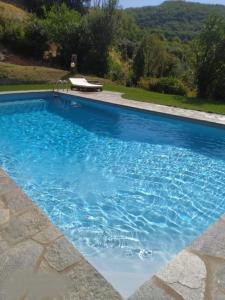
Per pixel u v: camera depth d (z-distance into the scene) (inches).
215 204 191.8
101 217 171.6
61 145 291.1
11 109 421.1
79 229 159.2
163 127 370.6
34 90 488.1
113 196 196.4
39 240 95.4
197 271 87.0
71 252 90.8
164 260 137.5
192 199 197.2
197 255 93.9
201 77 576.7
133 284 119.9
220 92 548.7
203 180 225.9
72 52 759.7
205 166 253.3
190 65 604.1
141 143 308.5
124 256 138.9
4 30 735.7
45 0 1103.0
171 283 82.2
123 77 868.0
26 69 589.6
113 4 763.4
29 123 360.5
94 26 768.9
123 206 184.9
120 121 390.3
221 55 550.6
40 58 764.0
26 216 107.4
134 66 1091.9
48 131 333.7
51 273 82.7
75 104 470.9
